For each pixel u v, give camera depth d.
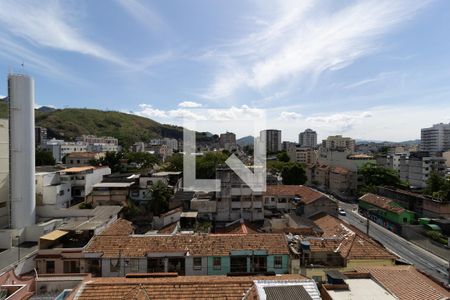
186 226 38.25
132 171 72.19
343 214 55.38
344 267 23.27
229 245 23.77
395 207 47.34
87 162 72.94
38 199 40.78
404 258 35.19
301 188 51.25
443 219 44.25
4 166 38.47
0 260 27.77
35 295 17.27
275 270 22.95
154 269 22.53
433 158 69.69
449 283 27.84
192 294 14.66
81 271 22.89
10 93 35.12
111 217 36.03
